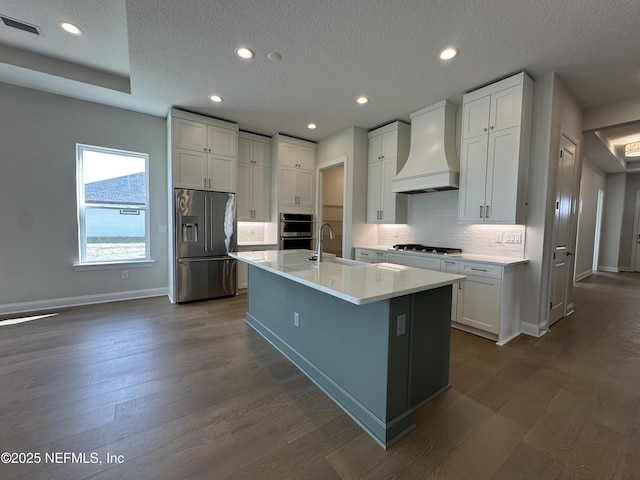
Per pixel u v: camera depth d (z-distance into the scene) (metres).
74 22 2.48
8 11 2.33
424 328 1.83
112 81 3.40
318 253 2.66
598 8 1.94
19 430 1.61
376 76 2.93
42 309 3.66
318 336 2.14
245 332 3.09
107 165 4.04
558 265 3.39
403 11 2.01
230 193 4.38
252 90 3.28
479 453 1.50
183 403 1.89
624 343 2.88
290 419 1.76
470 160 3.23
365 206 4.70
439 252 3.58
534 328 3.07
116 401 1.89
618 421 1.75
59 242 3.72
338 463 1.44
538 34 2.23
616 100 3.36
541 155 2.95
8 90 3.34
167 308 3.85
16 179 3.44
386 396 1.57
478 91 3.14
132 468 1.38
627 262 7.58
